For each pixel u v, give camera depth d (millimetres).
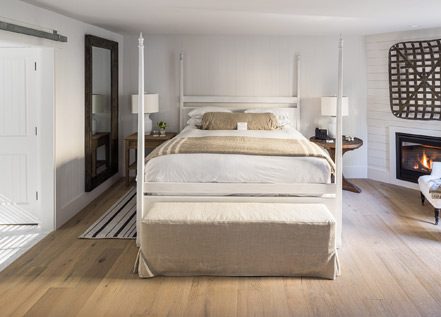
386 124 5992
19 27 3289
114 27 5324
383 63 5902
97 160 5305
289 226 2969
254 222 2969
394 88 5758
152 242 2973
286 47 6117
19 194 4078
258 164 3479
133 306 2580
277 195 3521
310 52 6113
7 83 3953
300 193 3453
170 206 3279
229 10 4090
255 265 3008
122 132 6320
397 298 2686
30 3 3607
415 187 5672
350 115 6234
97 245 3617
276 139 4332
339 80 3398
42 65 3926
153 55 6176
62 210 4199
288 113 6125
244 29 5492
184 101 6238
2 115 3982
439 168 4582
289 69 6156
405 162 5848
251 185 3443
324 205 3381
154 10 4117
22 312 2490
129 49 6172
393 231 4020
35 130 3990
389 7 3902
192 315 2479
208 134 4891
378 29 5414
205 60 6172
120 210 4691
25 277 2973
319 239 2967
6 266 3156
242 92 6207
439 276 3018
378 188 5777
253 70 6164
